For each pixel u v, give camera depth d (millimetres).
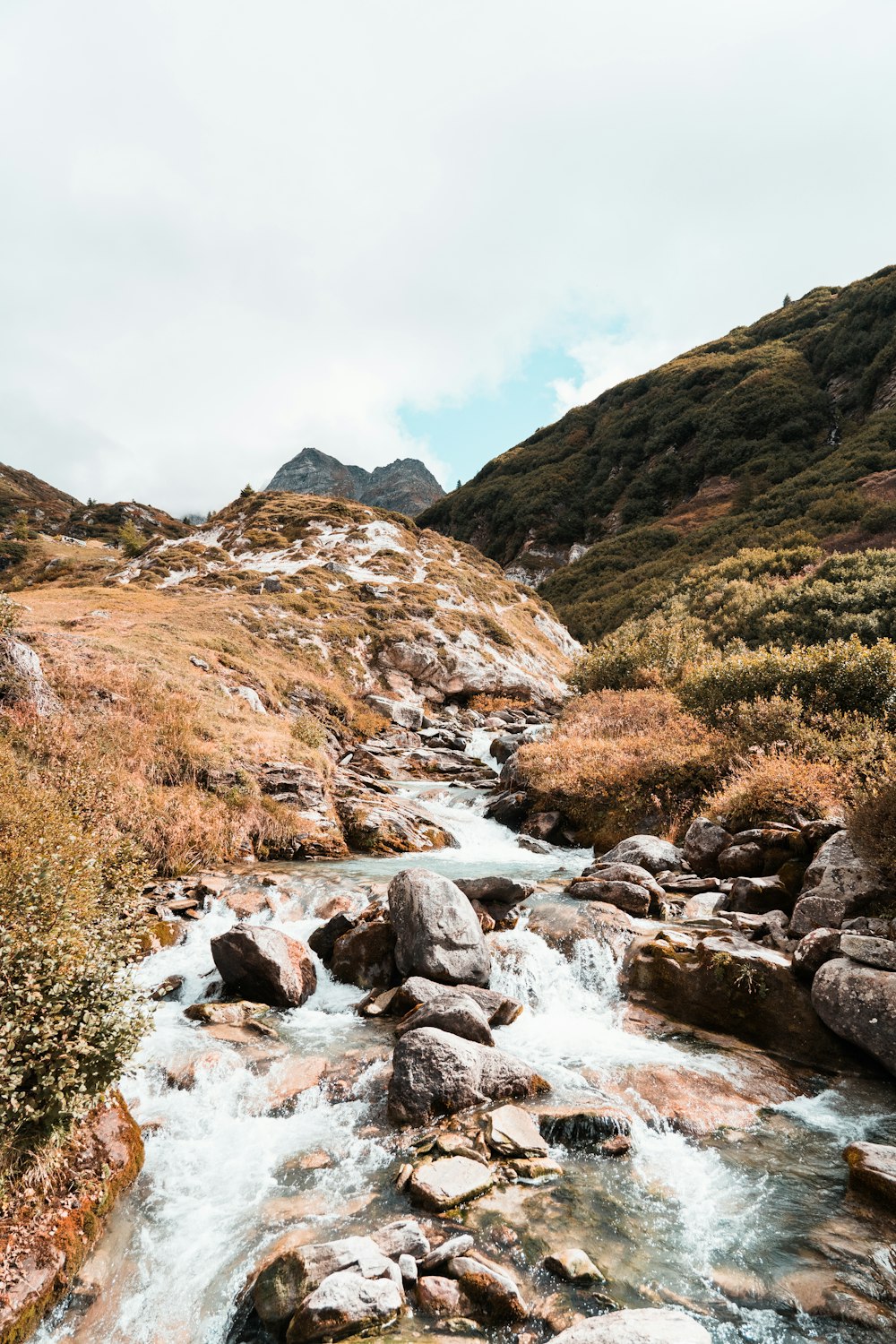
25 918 5801
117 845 10055
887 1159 5875
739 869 12586
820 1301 4598
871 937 8352
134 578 49906
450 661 40406
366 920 11109
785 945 9648
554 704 43250
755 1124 6805
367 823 17891
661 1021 8953
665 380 118438
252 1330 4559
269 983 9375
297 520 61156
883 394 82812
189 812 15047
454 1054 7195
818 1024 8125
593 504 104188
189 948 10930
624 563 81125
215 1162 6188
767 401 94125
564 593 82062
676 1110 6949
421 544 62812
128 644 23047
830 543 55656
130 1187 5809
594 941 10383
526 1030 8805
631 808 17406
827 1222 5387
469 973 9641
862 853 9844
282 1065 7699
